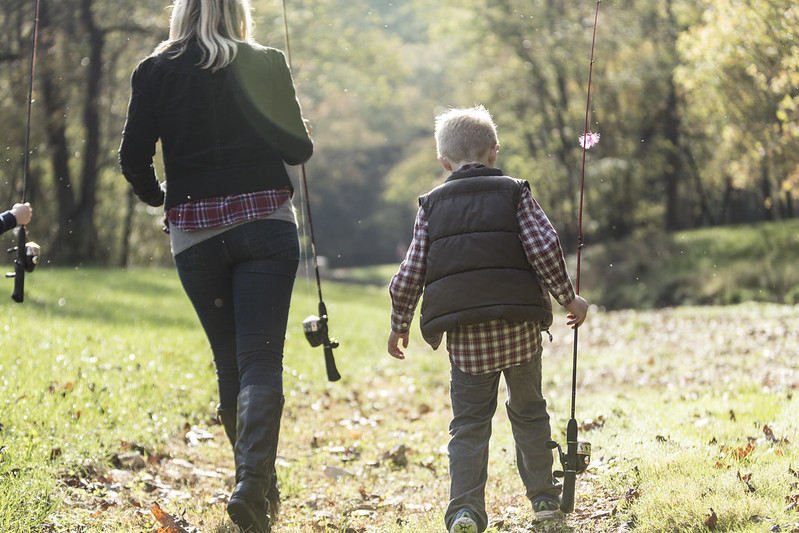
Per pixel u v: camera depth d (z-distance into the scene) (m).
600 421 6.93
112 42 30.50
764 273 28.02
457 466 4.14
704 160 39.66
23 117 26.94
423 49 81.88
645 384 10.58
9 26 26.69
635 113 39.00
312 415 8.93
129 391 7.81
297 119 4.49
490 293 4.08
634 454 5.29
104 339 10.77
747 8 16.92
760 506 4.02
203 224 4.32
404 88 83.25
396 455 6.89
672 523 4.03
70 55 27.53
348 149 93.81
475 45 45.62
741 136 20.59
